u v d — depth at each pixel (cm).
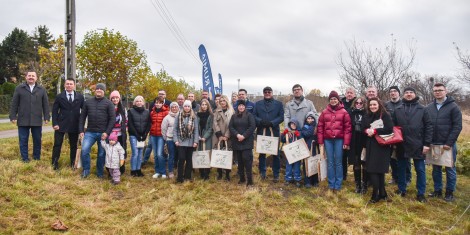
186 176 749
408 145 643
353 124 701
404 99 661
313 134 734
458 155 973
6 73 5281
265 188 702
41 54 3281
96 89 718
